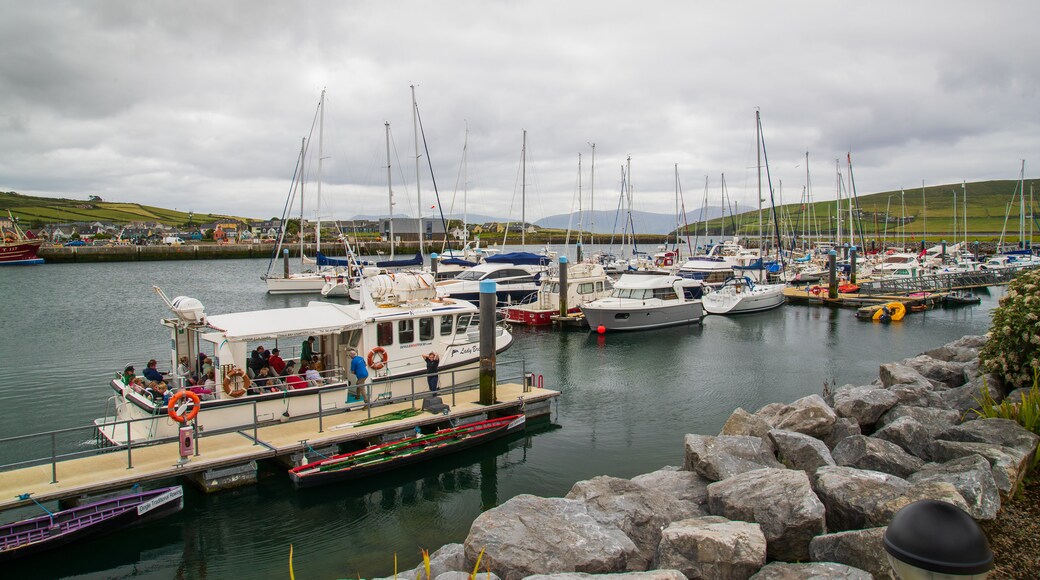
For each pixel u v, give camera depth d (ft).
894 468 31.81
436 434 50.78
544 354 98.78
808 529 25.95
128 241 394.11
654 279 125.90
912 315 140.67
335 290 172.45
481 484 47.85
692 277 177.99
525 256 164.25
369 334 56.80
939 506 10.27
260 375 51.47
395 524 41.45
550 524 28.19
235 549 38.17
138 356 93.66
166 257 330.13
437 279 155.63
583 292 134.31
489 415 57.82
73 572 36.37
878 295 159.74
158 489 40.81
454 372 59.21
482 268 146.61
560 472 50.01
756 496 28.17
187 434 42.27
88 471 40.88
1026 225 460.14
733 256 207.31
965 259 230.48
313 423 50.85
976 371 44.29
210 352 59.00
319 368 56.44
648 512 30.58
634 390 75.82
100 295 175.22
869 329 122.21
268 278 180.14
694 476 34.94
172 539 39.14
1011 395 35.50
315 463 44.57
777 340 110.93
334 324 54.34
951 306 154.51
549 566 25.57
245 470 44.78
